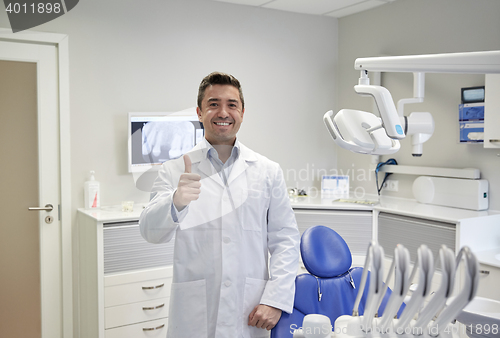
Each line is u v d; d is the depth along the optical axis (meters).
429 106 3.04
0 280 2.63
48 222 2.74
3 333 2.66
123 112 2.92
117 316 2.45
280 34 3.53
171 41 3.07
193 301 1.38
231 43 3.31
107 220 2.40
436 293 0.74
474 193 2.62
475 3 2.74
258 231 1.47
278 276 1.43
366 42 3.54
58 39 2.69
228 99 1.31
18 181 2.66
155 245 2.55
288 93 3.59
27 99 2.66
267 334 1.46
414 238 2.56
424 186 2.91
